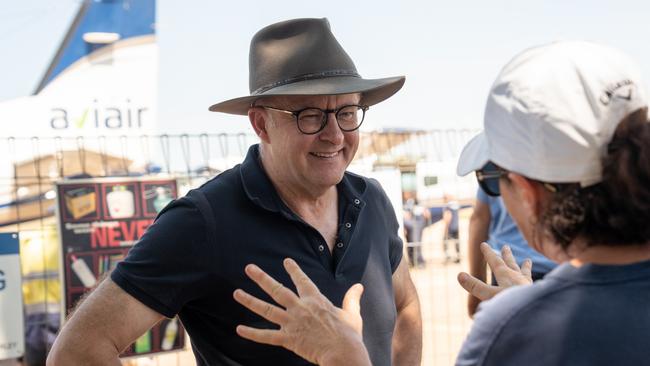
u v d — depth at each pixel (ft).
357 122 7.96
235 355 7.54
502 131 4.73
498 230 14.15
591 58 4.53
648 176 4.28
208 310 7.56
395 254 9.04
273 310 5.76
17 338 18.43
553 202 4.58
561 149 4.42
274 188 7.84
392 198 20.24
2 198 19.17
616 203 4.32
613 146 4.36
